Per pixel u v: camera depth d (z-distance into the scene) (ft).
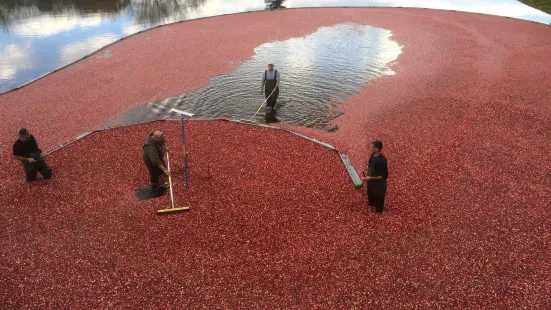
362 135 40.63
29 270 23.48
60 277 22.95
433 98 49.37
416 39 79.25
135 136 39.86
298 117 46.03
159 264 23.73
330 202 28.99
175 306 20.93
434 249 24.45
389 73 60.39
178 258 24.14
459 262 23.43
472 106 46.47
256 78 58.44
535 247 24.52
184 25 92.53
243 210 28.27
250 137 39.34
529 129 40.73
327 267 23.24
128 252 24.72
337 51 72.02
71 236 26.23
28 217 28.14
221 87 55.26
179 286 22.17
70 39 84.58
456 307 20.54
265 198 29.55
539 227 26.23
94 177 32.91
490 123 42.11
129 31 91.56
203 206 28.84
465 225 26.50
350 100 50.49
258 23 93.71
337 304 20.84
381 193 26.48
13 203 29.66
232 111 47.88
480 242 24.98
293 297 21.34
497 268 22.98
